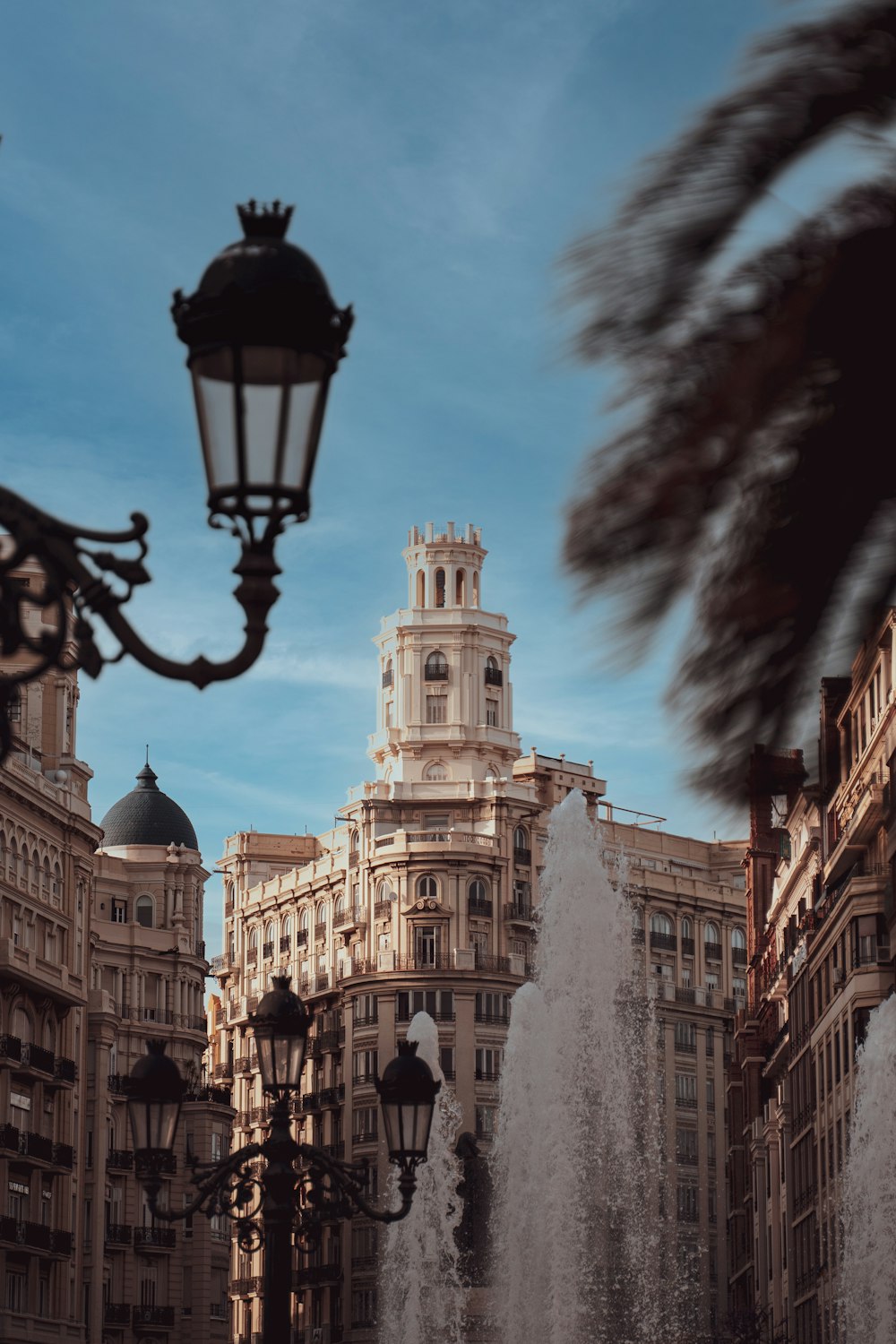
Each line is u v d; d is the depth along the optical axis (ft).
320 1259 407.03
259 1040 66.80
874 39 13.15
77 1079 289.12
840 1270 240.94
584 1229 264.31
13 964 263.49
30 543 22.16
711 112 13.25
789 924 305.53
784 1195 302.86
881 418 13.01
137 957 363.97
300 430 21.44
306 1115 422.82
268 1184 64.90
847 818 230.27
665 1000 439.63
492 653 453.99
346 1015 417.28
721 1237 438.81
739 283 13.12
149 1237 337.93
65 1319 273.95
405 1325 368.68
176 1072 65.57
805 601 12.99
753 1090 351.05
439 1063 400.88
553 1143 265.13
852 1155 206.39
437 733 442.91
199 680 21.99
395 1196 378.32
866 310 13.03
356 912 431.84
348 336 21.77
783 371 12.95
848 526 13.02
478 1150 392.88
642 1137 415.64
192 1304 345.92
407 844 419.95
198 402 21.57
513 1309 262.88
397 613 455.22
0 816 265.95
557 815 273.75
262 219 22.30
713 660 12.92
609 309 12.91
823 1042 255.09
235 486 21.40
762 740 13.03
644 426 12.88
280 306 21.11
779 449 13.02
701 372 12.91
